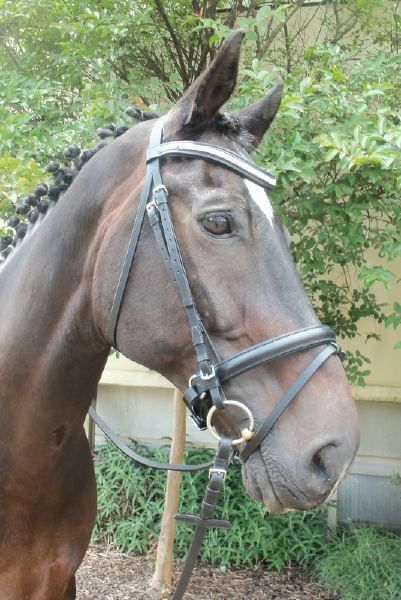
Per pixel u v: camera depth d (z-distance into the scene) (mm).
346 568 3779
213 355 1360
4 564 1771
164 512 3834
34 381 1670
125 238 1458
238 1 3770
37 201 1956
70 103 3707
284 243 1434
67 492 1845
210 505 1403
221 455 1375
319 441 1242
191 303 1354
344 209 2934
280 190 2826
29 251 1770
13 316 1719
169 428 5223
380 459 4809
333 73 2854
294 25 4152
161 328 1407
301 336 1309
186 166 1414
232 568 4156
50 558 1859
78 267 1623
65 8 3518
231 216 1344
